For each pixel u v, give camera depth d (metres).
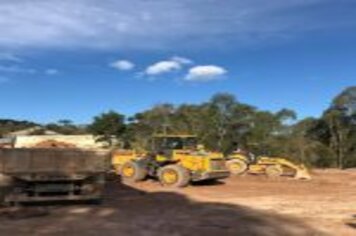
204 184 31.64
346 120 81.69
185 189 28.27
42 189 18.95
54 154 19.00
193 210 19.02
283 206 21.00
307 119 83.25
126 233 14.58
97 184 19.89
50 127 78.62
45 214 17.28
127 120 73.12
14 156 18.47
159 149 31.30
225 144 75.44
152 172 31.20
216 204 21.06
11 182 18.58
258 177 37.72
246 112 78.50
